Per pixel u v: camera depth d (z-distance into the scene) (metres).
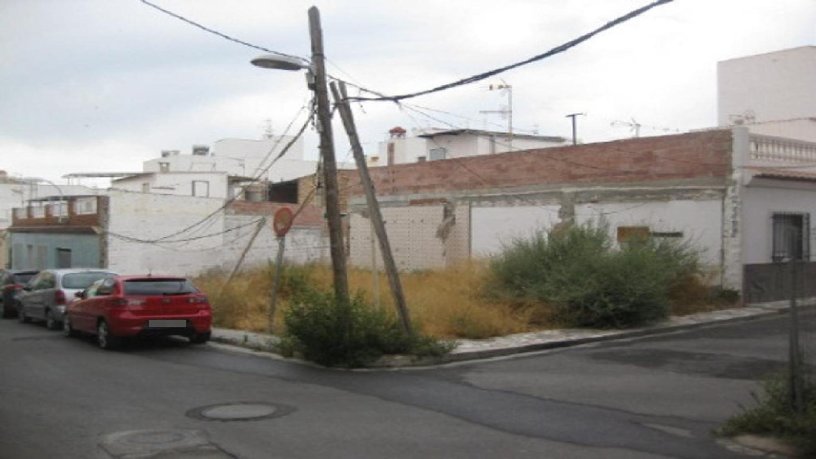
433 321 14.60
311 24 12.98
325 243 37.38
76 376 11.02
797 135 27.14
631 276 15.76
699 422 7.77
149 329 14.18
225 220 34.88
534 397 9.15
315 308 12.05
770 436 6.94
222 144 59.47
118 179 52.53
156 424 7.80
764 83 29.95
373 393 9.51
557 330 15.41
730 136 19.22
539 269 17.36
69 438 7.23
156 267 32.59
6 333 17.75
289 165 59.12
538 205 24.14
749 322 16.98
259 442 7.04
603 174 22.22
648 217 20.97
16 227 41.16
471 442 7.01
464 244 26.70
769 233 19.89
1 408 8.66
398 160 48.16
